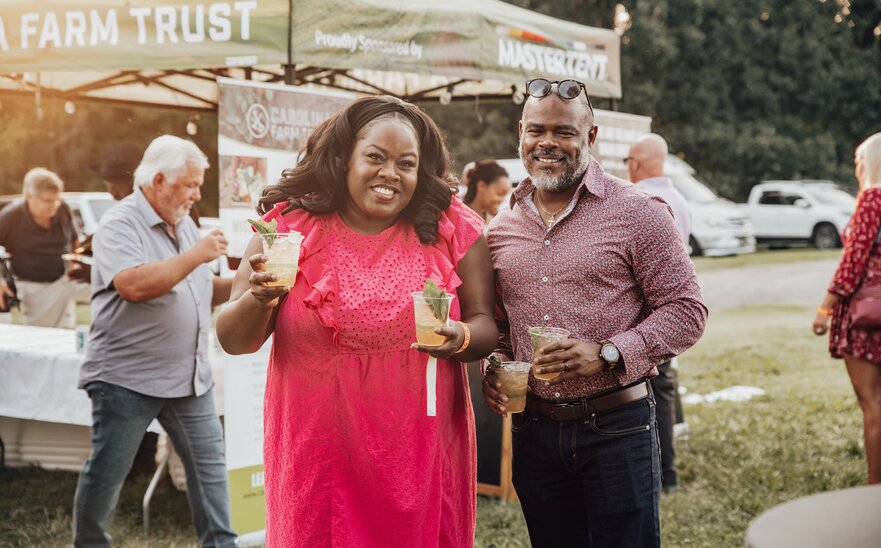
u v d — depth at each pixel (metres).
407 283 2.52
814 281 16.12
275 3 4.57
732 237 19.50
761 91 25.92
